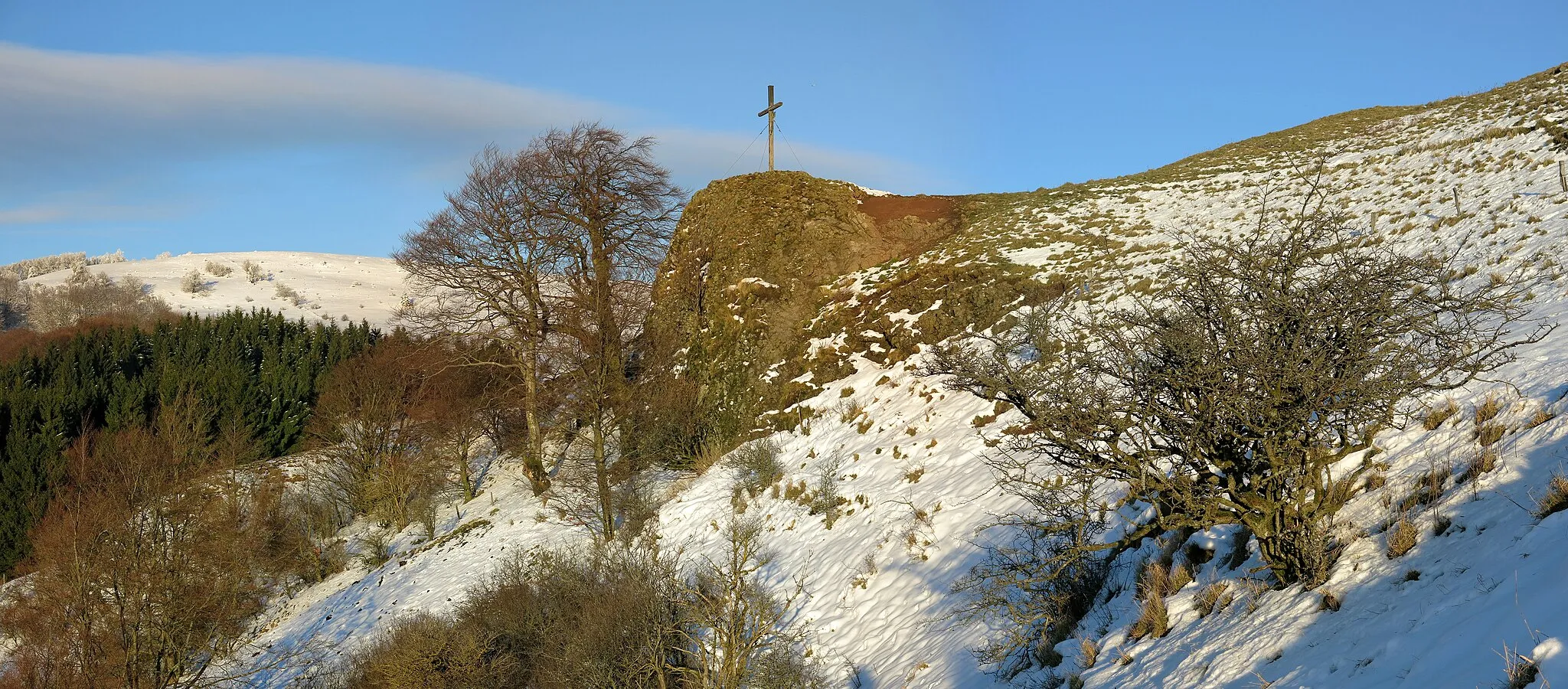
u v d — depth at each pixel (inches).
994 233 1422.2
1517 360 424.5
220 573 1060.5
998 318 1076.5
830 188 1628.9
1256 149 1911.9
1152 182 1723.7
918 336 1137.4
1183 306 315.0
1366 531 326.3
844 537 756.6
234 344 2348.7
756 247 1478.8
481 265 1406.3
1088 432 309.1
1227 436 304.8
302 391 1980.8
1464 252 751.1
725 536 874.1
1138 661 339.0
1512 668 187.0
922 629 541.6
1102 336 323.9
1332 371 292.2
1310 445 307.0
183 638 986.1
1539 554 238.5
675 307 1556.3
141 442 1098.7
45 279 4097.0
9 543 1494.8
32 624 961.5
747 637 635.5
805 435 1071.0
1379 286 289.7
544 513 1192.8
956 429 844.6
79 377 2039.9
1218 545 395.2
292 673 968.3
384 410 1568.7
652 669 620.1
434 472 1501.0
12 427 1622.8
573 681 642.2
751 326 1338.6
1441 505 312.0
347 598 1152.8
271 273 4431.6
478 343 1494.8
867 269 1425.9
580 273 1497.3
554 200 1508.4
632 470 1194.6
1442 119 1605.6
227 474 1398.9
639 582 731.4
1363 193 1164.5
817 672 567.8
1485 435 346.6
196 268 4419.3
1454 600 246.4
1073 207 1561.3
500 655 756.6
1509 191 877.8
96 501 1027.3
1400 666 229.8
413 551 1263.5
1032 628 439.2
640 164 1541.6
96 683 902.4
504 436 1662.2
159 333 2487.7
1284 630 290.5
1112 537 479.5
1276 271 302.0
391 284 4495.6
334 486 1601.9
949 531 643.5
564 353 1302.9
